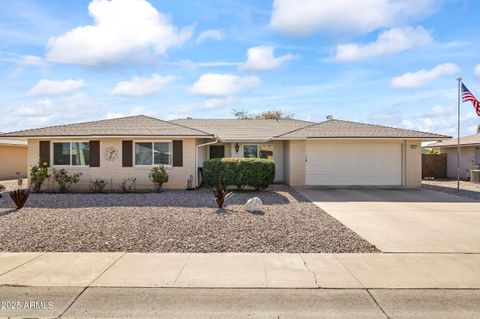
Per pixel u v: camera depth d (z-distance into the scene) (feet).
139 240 24.67
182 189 57.36
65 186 56.13
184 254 21.59
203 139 65.46
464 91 60.64
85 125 62.28
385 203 42.91
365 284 16.89
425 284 16.90
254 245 23.61
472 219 33.19
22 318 13.69
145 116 69.05
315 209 38.14
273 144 71.82
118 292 16.02
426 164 88.84
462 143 79.20
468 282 17.15
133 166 57.36
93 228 28.19
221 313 14.08
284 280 17.39
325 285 16.78
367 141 61.57
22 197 38.34
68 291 16.11
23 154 92.53
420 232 27.71
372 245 23.76
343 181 61.67
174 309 14.40
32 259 20.59
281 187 60.64
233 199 45.06
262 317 13.78
